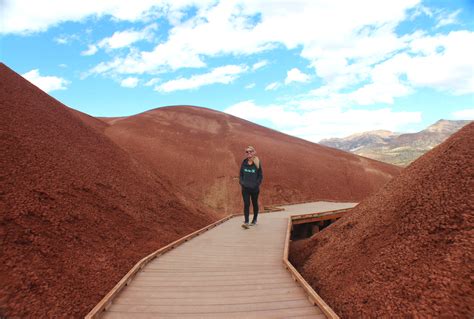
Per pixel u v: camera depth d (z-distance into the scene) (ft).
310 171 108.37
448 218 12.96
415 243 13.25
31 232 15.47
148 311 11.90
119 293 13.57
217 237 26.18
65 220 18.49
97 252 17.81
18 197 17.28
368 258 15.01
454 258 11.06
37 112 29.99
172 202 39.19
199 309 12.19
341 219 25.40
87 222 20.12
